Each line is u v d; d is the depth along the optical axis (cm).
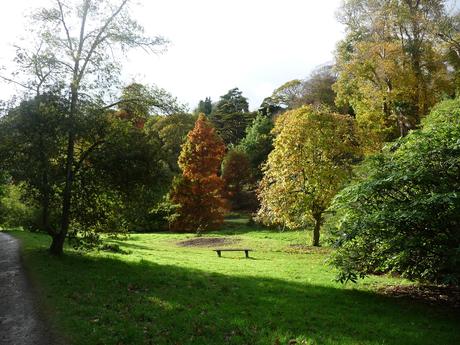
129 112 1838
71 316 880
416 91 3250
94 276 1285
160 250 2448
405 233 1033
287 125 2623
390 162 1184
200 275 1428
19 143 1514
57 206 1745
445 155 1055
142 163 1628
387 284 1337
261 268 1702
